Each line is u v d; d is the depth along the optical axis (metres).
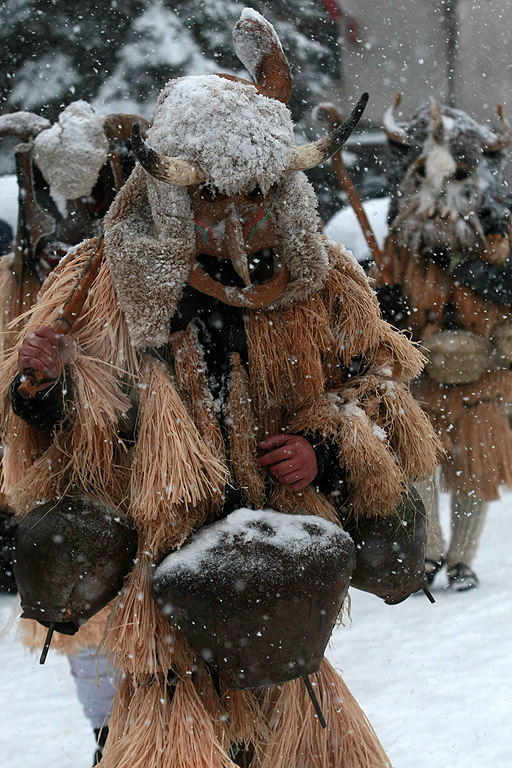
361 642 5.56
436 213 6.73
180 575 3.05
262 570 3.02
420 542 3.47
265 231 3.23
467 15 17.34
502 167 6.95
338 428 3.33
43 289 3.49
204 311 3.30
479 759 4.03
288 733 3.40
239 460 3.29
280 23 14.28
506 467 6.70
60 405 3.13
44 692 5.05
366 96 3.14
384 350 3.48
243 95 3.14
